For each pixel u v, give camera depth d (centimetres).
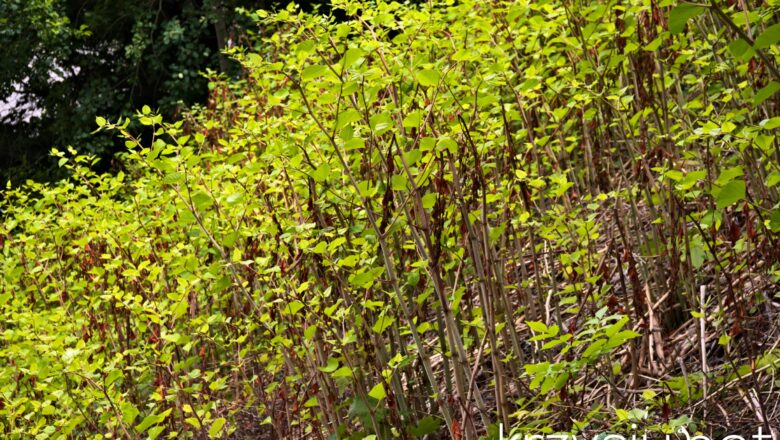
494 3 443
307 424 420
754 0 370
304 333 335
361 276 301
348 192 346
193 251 404
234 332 433
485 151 344
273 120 384
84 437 451
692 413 297
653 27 354
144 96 1451
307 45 288
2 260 490
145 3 1405
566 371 259
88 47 1465
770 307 355
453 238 340
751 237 313
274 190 347
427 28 346
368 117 284
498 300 374
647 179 376
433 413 367
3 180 1409
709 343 355
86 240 423
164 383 409
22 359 424
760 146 273
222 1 1251
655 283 390
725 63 347
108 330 437
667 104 404
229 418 443
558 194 343
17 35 1383
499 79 340
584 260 372
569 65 413
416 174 303
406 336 415
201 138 361
